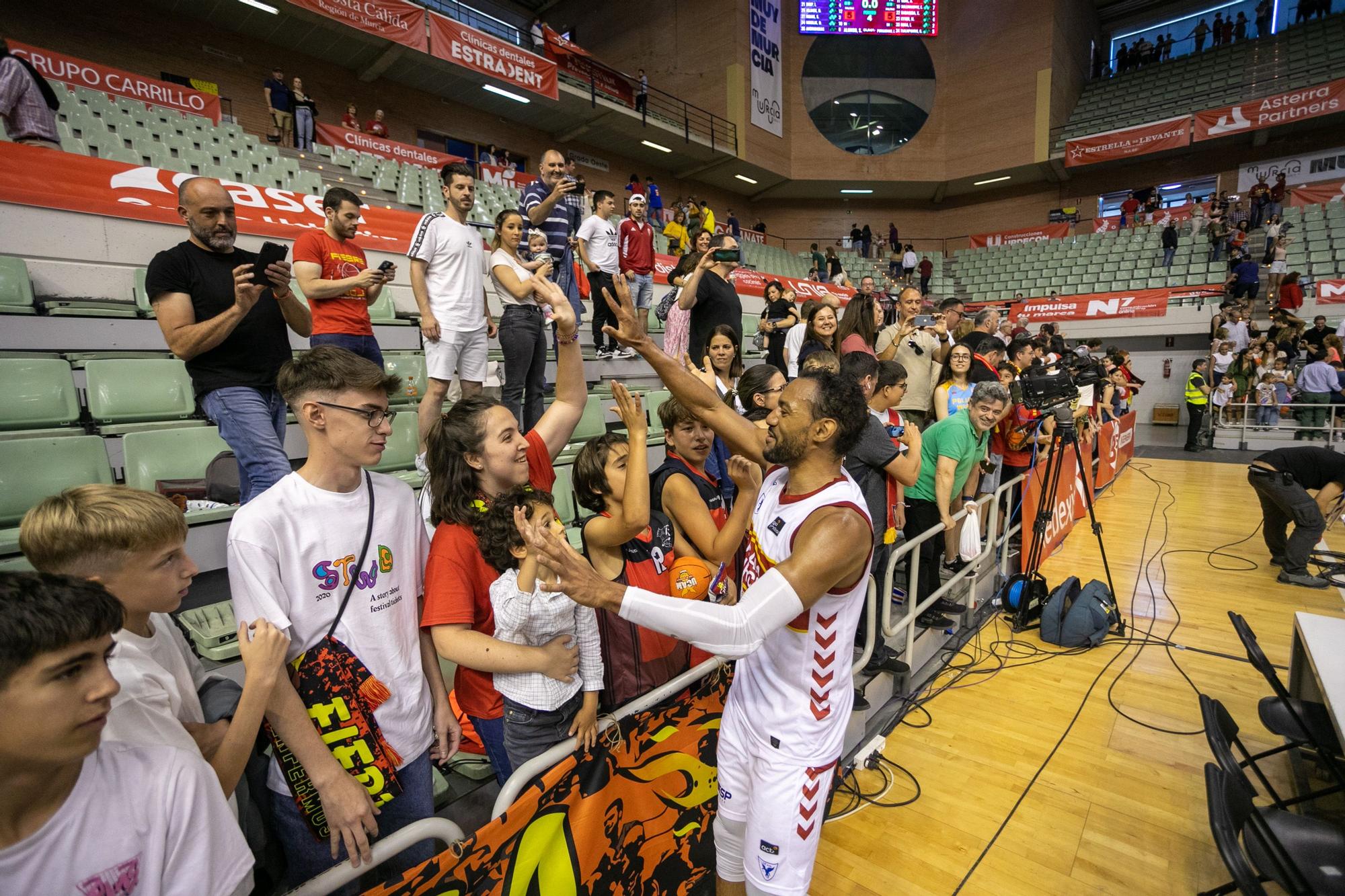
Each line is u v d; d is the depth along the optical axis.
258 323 2.48
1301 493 5.02
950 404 4.59
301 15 10.62
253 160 8.45
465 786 2.16
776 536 1.56
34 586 0.76
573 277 5.73
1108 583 4.40
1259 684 3.67
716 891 1.95
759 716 1.62
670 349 4.48
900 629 3.29
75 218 4.39
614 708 1.89
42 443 2.79
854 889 2.30
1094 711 3.42
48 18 9.53
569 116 15.55
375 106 13.27
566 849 1.54
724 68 17.97
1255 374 11.42
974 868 2.39
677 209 14.64
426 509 2.16
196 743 1.12
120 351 4.15
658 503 2.22
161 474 3.18
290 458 3.75
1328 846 2.00
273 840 1.40
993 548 4.76
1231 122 16.12
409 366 4.80
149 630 1.17
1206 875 2.34
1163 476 9.34
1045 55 18.77
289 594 1.30
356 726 1.34
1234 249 14.77
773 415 1.57
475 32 11.25
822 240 22.50
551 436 2.05
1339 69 16.33
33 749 0.75
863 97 20.22
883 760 3.04
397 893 1.23
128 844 0.87
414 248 3.53
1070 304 15.89
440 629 1.49
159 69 10.53
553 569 1.26
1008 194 21.44
